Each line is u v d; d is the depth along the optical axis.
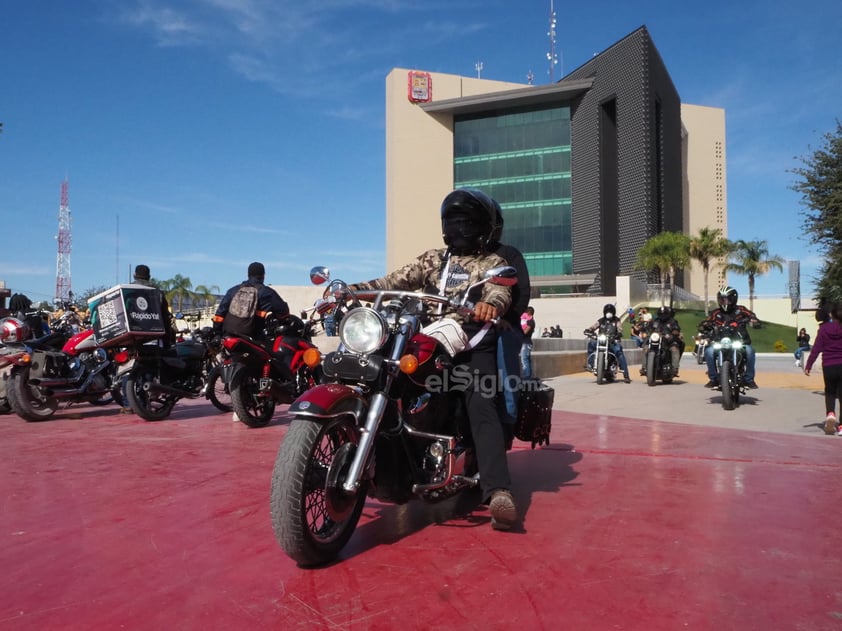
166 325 7.86
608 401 10.16
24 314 9.81
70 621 2.43
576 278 78.31
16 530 3.53
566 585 2.74
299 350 7.31
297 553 2.82
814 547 3.23
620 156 76.75
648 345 12.80
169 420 7.93
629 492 4.33
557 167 84.19
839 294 18.08
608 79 78.12
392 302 3.31
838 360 6.90
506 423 3.57
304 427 2.89
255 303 7.01
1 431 7.02
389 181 88.19
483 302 3.26
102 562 3.03
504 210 85.62
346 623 2.39
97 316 7.47
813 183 18.19
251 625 2.38
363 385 3.12
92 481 4.63
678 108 88.94
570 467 5.14
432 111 86.69
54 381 7.78
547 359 15.29
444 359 3.25
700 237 64.12
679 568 2.94
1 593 2.70
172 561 3.04
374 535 3.43
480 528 3.54
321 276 3.45
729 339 9.15
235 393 7.09
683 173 97.19
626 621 2.41
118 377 8.17
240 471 4.96
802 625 2.39
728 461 5.38
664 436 6.70
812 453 5.74
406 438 3.22
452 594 2.65
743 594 2.66
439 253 3.90
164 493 4.29
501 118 86.81
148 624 2.40
